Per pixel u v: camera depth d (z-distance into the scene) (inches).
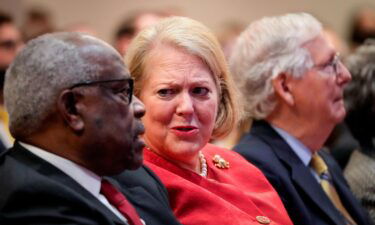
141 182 110.4
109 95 91.2
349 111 174.2
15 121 91.2
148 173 115.0
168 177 118.8
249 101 158.2
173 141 118.4
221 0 434.6
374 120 170.7
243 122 172.1
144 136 123.3
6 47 218.5
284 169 148.6
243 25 394.9
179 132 117.7
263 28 157.8
